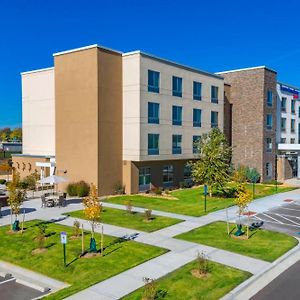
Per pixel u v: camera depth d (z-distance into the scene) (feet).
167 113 132.98
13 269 58.59
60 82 126.93
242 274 54.29
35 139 152.35
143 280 51.90
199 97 147.95
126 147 124.98
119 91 124.06
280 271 56.65
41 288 50.90
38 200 112.88
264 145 163.84
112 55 121.19
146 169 131.23
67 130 126.00
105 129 119.96
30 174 141.38
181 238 72.38
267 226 83.41
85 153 121.08
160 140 130.21
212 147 120.47
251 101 165.48
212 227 81.15
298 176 179.22
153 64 126.11
